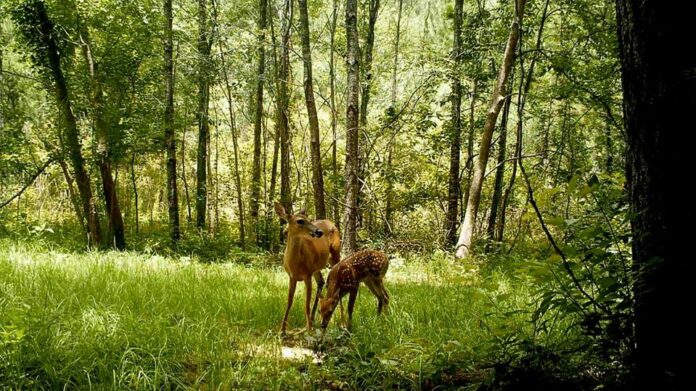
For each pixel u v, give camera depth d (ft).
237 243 61.87
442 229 55.62
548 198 12.34
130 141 49.67
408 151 58.29
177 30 56.08
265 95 75.56
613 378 11.10
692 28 10.52
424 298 22.88
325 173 62.18
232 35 56.34
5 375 12.53
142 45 48.65
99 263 28.48
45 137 48.80
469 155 54.65
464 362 13.64
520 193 64.13
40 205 75.46
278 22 61.82
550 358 12.46
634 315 11.40
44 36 45.42
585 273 12.19
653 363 10.76
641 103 11.12
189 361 15.48
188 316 19.34
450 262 36.22
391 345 16.61
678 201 10.53
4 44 53.52
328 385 14.38
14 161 48.08
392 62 61.77
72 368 13.50
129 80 50.90
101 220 57.36
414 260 41.22
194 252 50.52
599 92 36.81
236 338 17.88
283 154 59.06
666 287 10.57
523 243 44.96
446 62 48.70
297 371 15.10
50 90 47.50
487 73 51.13
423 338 16.55
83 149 50.03
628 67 11.43
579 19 42.83
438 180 57.21
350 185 35.86
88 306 17.81
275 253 55.88
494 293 21.40
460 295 22.49
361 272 19.70
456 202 53.52
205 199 65.21
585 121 51.31
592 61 40.75
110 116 46.91
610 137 45.62
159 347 15.19
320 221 24.22
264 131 65.31
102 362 13.74
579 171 12.85
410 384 13.99
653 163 10.90
